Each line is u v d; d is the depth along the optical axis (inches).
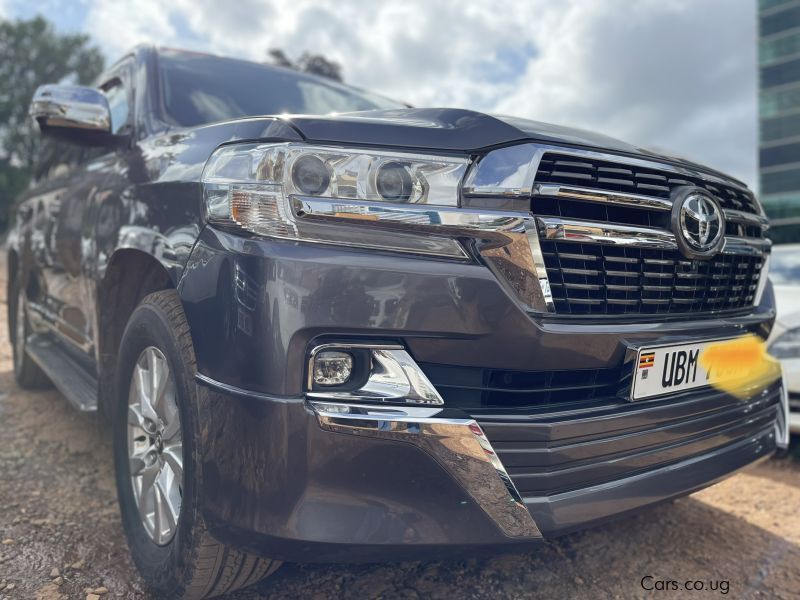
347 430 51.3
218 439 54.8
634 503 62.5
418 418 52.1
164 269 67.5
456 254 54.7
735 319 76.9
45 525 85.4
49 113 90.1
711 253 66.0
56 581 72.1
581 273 60.3
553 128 63.7
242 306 53.1
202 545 59.5
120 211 80.5
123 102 106.5
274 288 51.8
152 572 67.8
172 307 65.9
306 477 51.1
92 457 111.7
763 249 82.4
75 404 93.9
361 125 56.6
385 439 51.6
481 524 53.4
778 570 82.0
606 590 75.5
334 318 51.8
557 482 57.9
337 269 52.1
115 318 86.7
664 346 65.2
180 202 63.9
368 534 51.5
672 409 65.9
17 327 157.3
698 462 69.6
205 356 56.1
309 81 124.1
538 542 55.9
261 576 64.2
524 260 55.9
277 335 51.5
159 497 70.0
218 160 60.5
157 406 71.1
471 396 57.2
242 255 53.9
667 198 64.9
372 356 53.2
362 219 53.3
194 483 58.5
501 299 54.9
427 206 54.5
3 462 107.3
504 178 55.9
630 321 63.8
